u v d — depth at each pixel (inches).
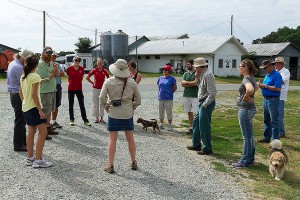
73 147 293.6
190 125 366.6
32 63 230.1
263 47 1998.0
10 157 260.2
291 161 278.1
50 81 316.2
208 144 286.4
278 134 318.0
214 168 251.1
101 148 293.4
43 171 230.8
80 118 431.5
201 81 282.0
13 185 205.2
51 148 288.0
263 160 275.9
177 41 1952.5
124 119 227.8
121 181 217.5
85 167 242.1
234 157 281.3
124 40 1841.8
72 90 376.8
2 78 1176.8
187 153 290.5
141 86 975.0
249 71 249.8
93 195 193.9
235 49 1734.7
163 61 1915.6
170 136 355.3
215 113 523.8
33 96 226.7
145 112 509.0
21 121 273.0
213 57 1662.2
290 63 1959.9
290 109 595.5
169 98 378.6
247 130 252.5
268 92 315.6
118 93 223.9
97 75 392.8
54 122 365.7
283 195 205.3
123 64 223.6
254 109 252.8
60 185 207.0
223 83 1268.5
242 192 207.9
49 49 308.0
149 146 309.4
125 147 300.7
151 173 235.0
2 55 1280.8
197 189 209.8
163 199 192.9
